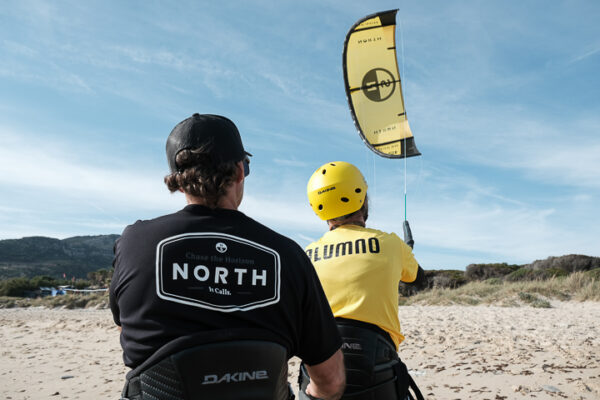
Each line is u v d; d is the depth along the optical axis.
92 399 4.84
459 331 8.23
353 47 4.97
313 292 1.30
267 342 1.16
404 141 4.76
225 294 1.17
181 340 1.10
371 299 2.13
